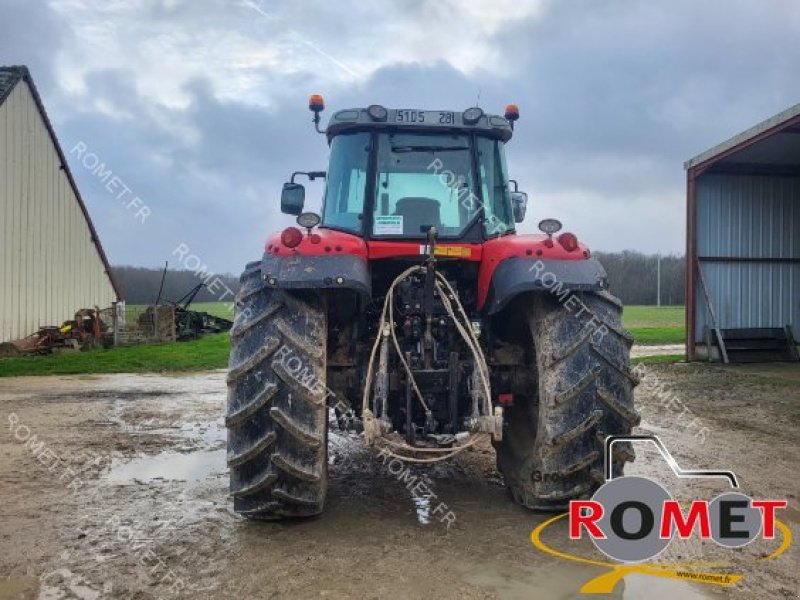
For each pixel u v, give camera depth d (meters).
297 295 3.44
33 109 16.14
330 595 2.72
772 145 11.34
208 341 17.28
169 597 2.71
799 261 13.02
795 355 12.35
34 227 16.23
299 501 3.30
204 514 3.72
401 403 3.74
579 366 3.40
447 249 3.95
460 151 4.22
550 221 3.58
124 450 5.32
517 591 2.77
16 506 3.88
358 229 4.12
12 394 8.59
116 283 20.73
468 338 3.56
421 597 2.71
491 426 3.30
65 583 2.84
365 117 4.12
